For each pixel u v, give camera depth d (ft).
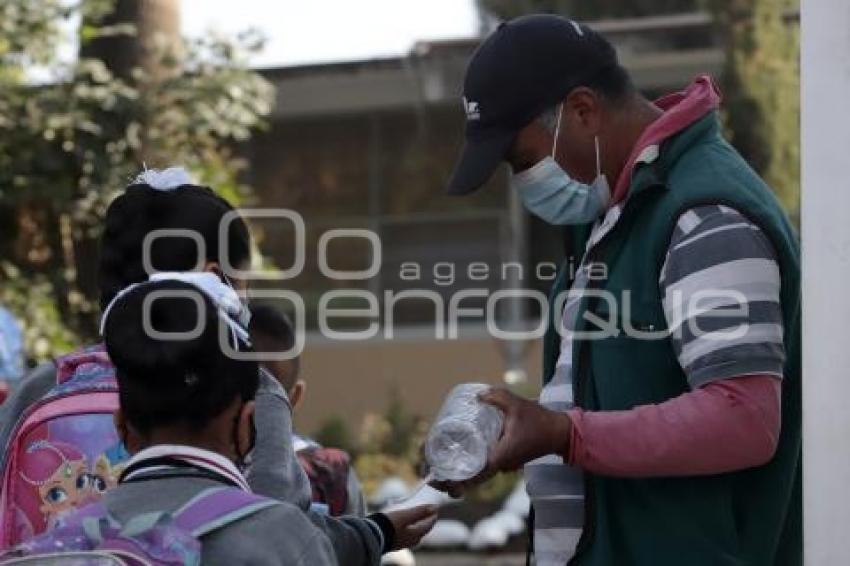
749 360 11.36
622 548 12.10
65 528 10.02
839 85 10.61
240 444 10.76
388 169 61.98
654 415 11.48
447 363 56.80
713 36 50.83
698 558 11.89
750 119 47.44
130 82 35.73
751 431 11.34
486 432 11.82
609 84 12.42
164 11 36.35
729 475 12.01
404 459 52.80
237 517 10.04
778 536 12.29
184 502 10.09
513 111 12.32
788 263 11.91
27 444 11.89
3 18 34.76
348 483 16.78
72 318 35.40
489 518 43.91
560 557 12.54
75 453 11.77
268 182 62.75
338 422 54.44
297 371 16.76
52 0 35.12
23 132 34.73
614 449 11.49
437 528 42.78
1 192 34.63
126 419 10.61
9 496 11.85
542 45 12.32
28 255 35.58
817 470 10.59
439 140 60.80
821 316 10.62
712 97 12.54
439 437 11.89
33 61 34.99
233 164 39.11
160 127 35.40
